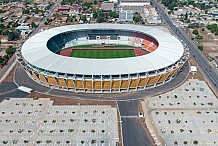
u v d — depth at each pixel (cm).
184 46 18350
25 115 12962
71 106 13638
